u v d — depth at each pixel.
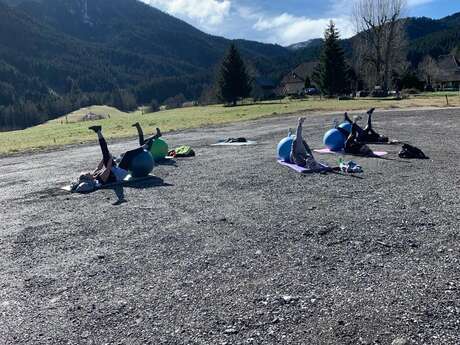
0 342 4.17
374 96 60.66
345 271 5.33
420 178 10.37
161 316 4.49
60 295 5.08
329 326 4.15
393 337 3.93
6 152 20.81
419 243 6.13
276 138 20.33
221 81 65.44
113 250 6.44
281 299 4.70
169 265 5.78
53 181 12.35
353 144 14.27
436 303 4.46
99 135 11.23
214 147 18.00
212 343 3.98
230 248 6.28
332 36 63.97
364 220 7.24
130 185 11.02
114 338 4.14
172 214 8.19
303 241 6.41
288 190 9.65
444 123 23.77
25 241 7.06
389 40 65.44
